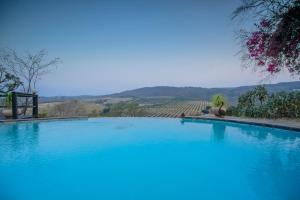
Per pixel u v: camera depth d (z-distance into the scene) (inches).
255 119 502.0
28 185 188.2
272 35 150.6
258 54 159.5
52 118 540.7
